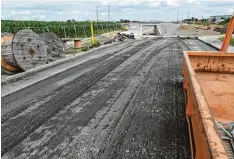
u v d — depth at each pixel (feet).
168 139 14.74
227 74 22.76
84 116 18.75
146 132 15.74
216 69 23.26
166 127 16.38
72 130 16.43
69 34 120.98
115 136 15.37
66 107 20.88
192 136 11.46
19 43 36.81
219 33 157.69
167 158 12.76
